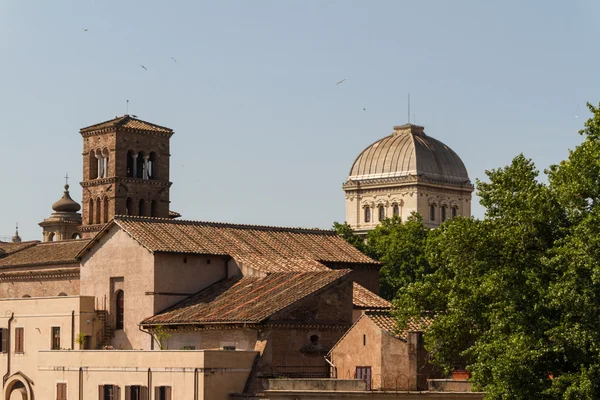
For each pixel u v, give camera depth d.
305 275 170.75
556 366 126.44
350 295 165.62
